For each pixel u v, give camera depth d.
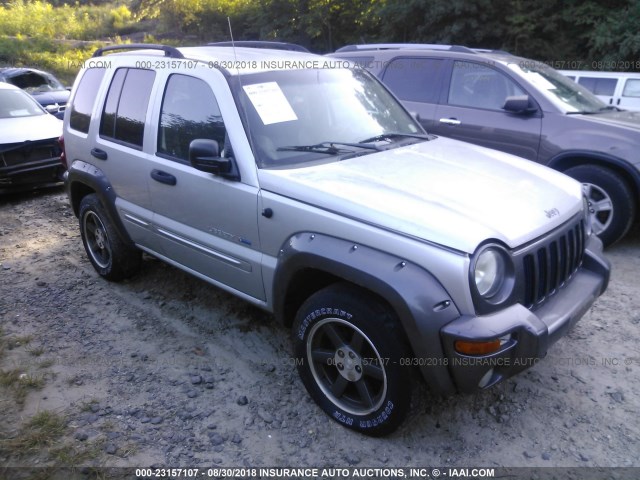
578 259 3.37
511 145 6.01
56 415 3.27
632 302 4.47
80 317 4.47
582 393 3.38
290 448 3.02
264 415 3.27
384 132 4.04
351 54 7.55
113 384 3.58
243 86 3.59
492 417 3.20
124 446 3.03
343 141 3.74
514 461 2.88
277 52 4.31
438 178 3.26
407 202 2.88
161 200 4.05
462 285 2.55
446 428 3.12
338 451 2.99
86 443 3.05
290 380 3.60
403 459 2.92
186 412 3.31
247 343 4.04
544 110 5.84
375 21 19.69
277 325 4.27
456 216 2.75
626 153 5.28
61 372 3.72
